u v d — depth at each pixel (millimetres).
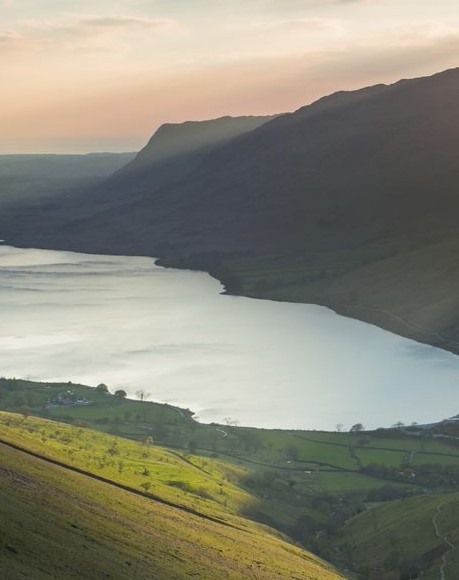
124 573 95312
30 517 100375
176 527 133375
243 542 143000
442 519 189500
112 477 162375
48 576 82312
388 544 184500
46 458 154500
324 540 189500
